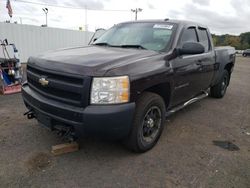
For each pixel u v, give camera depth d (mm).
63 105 2871
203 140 3930
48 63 3084
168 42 3803
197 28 4793
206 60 4832
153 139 3502
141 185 2705
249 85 9672
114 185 2684
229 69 6844
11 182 2648
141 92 3018
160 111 3520
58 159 3145
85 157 3221
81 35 16547
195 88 4648
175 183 2766
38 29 13945
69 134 2951
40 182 2674
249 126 4691
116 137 2906
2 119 4430
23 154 3217
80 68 2781
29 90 3457
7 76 6547
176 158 3303
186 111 5445
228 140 3982
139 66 3027
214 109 5715
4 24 12430
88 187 2635
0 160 3055
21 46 13281
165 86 3590
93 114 2676
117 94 2752
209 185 2754
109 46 4117
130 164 3102
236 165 3201
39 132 3879
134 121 3084
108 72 2730
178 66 3734
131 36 4184
